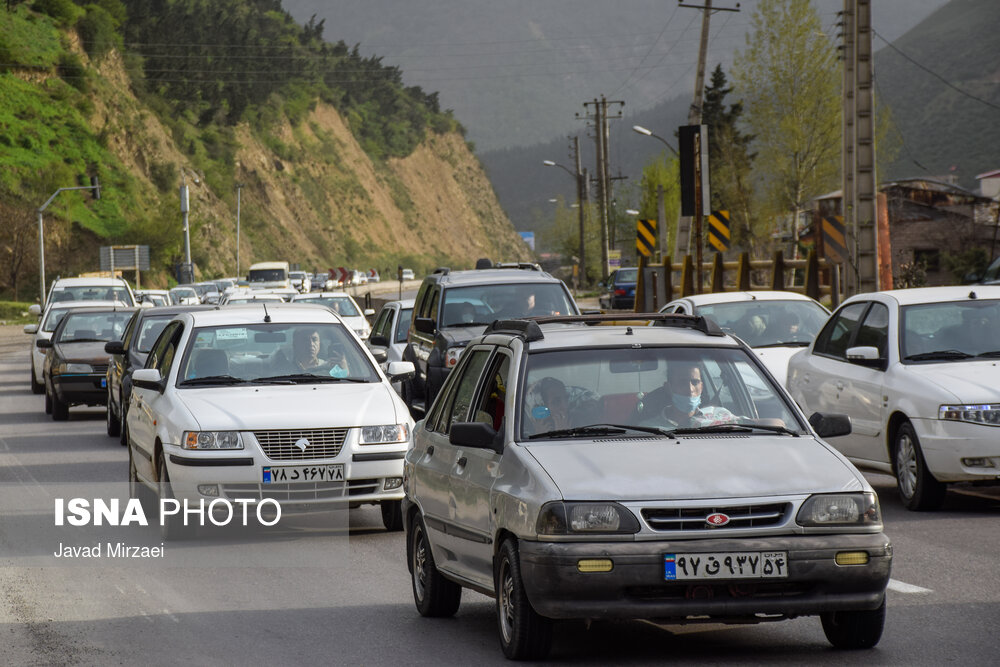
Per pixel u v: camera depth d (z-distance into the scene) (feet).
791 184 530.68
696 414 65.87
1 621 74.64
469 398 73.00
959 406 103.40
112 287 311.88
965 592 75.20
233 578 87.20
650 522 57.67
